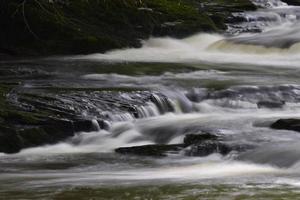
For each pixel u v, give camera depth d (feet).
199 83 65.26
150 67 77.66
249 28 112.68
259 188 32.17
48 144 49.06
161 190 32.24
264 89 61.36
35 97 55.36
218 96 60.34
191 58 88.89
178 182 34.22
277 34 103.96
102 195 31.63
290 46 92.38
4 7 91.71
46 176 37.78
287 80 68.59
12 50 91.40
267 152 40.06
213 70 76.07
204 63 82.89
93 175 37.76
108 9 98.53
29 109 52.80
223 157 41.42
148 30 100.42
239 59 87.92
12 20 91.91
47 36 92.48
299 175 35.68
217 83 65.31
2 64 81.41
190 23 104.73
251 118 51.62
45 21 92.53
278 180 34.27
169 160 41.91
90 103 55.16
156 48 99.14
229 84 64.64
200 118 53.31
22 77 71.77
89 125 50.96
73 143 49.78
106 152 46.11
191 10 109.09
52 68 77.51
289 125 46.52
